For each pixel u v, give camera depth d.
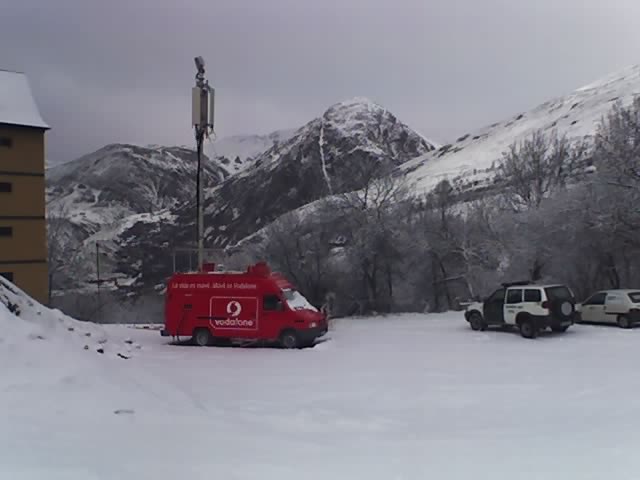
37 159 31.81
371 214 42.22
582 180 33.59
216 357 17.80
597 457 6.49
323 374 14.35
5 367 9.04
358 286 41.97
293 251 42.84
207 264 23.56
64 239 62.66
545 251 32.97
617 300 22.42
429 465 6.39
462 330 23.17
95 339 16.17
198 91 23.14
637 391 11.45
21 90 32.81
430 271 42.00
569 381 12.83
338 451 7.03
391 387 12.60
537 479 5.84
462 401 11.17
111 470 5.71
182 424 8.01
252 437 7.59
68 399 8.35
